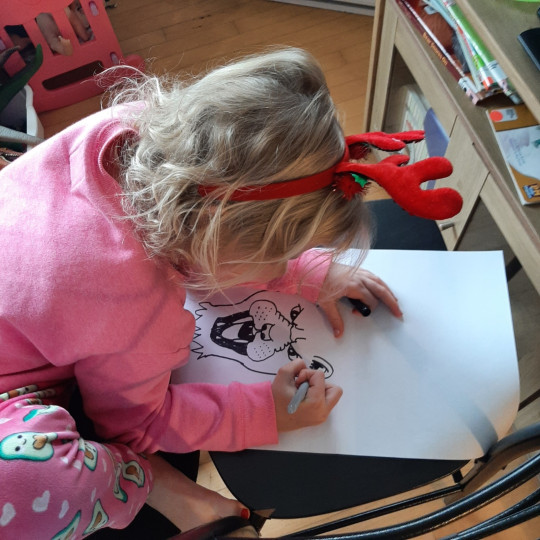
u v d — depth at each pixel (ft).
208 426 1.98
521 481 1.23
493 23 2.39
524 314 3.18
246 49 5.58
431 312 2.25
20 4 4.51
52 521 1.56
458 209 1.46
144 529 2.15
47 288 1.70
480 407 2.01
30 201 1.83
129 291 1.70
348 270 2.28
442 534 3.06
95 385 1.91
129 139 1.89
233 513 2.11
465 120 2.77
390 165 1.52
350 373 2.14
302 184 1.55
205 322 2.30
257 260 1.71
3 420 1.69
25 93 4.75
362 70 5.35
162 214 1.63
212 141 1.54
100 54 5.22
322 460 1.96
